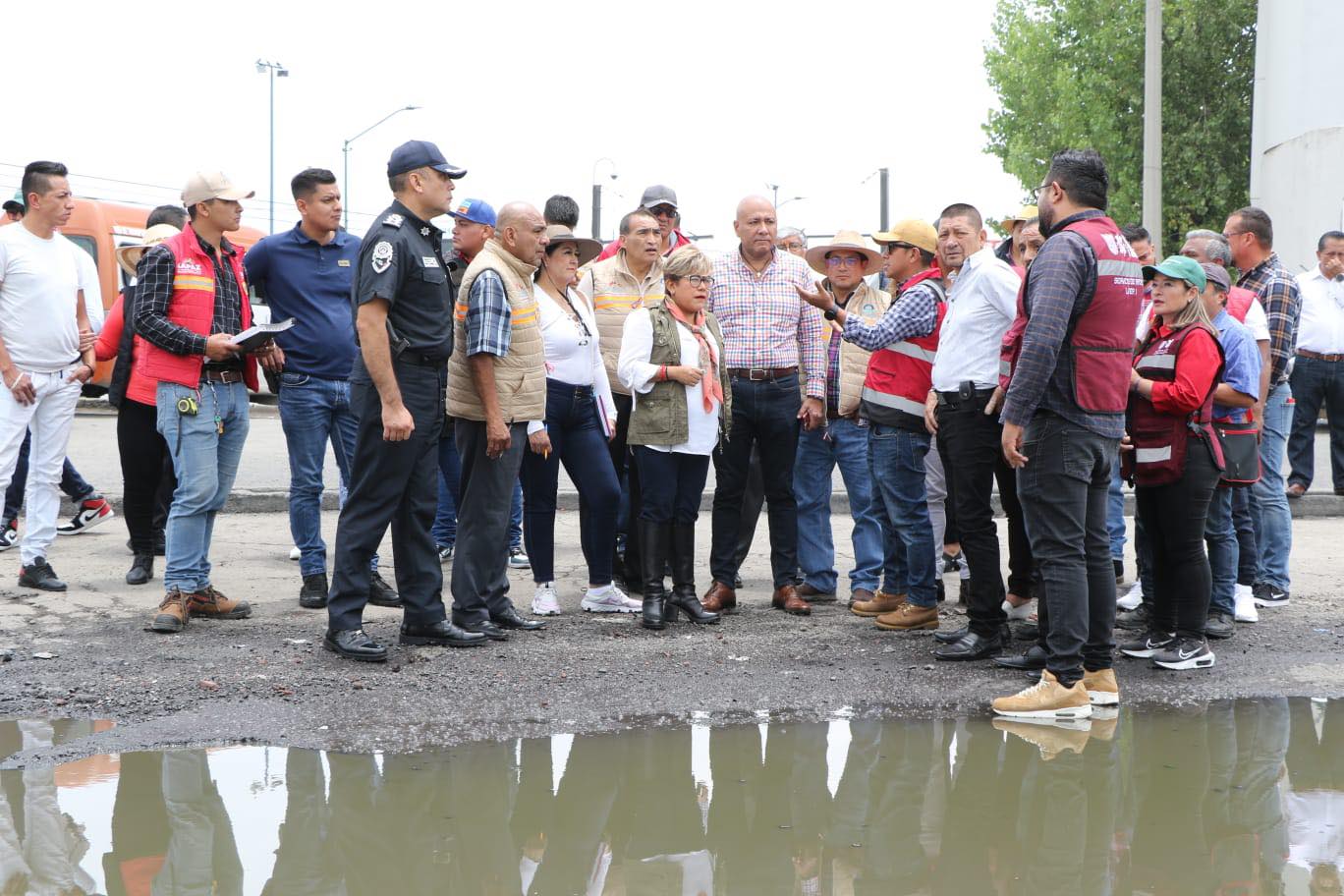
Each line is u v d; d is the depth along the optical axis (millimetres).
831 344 6977
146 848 3496
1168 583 5730
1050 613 4910
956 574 8008
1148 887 3312
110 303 19469
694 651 5785
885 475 6215
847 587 7551
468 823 3730
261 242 6512
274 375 6367
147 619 6125
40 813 3730
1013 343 4957
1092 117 31734
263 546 8453
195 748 4328
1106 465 4945
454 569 5926
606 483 6441
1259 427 6121
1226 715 4945
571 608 6719
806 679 5344
